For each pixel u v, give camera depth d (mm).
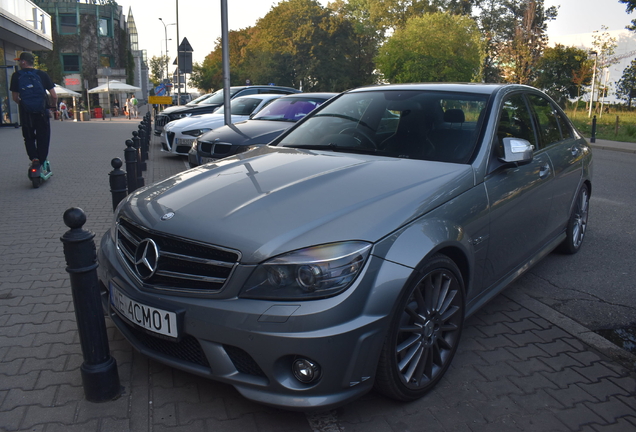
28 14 21672
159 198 2857
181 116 14594
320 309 2197
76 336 3277
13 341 3191
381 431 2451
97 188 8109
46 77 8008
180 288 2414
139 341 2682
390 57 60406
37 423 2436
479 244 3002
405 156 3332
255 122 8477
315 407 2266
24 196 7367
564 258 5098
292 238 2295
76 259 2451
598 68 43375
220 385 2797
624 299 4145
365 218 2432
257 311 2227
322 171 2980
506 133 3572
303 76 59531
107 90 40938
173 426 2449
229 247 2312
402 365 2523
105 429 2412
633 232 6051
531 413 2637
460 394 2779
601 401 2764
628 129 24250
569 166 4488
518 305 3982
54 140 16578
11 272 4348
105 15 55219
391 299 2338
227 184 2879
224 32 9844
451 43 58844
